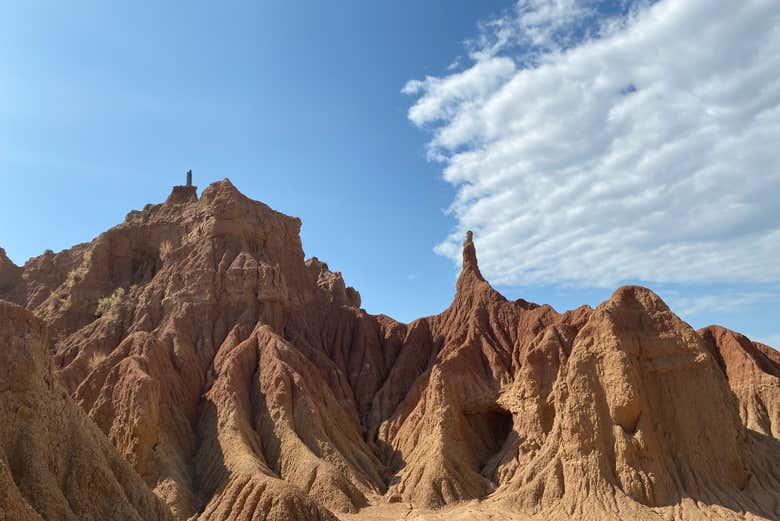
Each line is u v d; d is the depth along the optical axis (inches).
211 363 3440.0
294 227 4576.8
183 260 3934.5
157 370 3036.4
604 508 2352.4
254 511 2210.9
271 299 3814.0
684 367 2642.7
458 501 2716.5
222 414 2950.3
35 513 1334.9
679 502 2335.1
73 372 3189.0
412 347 4121.6
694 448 2491.4
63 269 4338.1
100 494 1641.2
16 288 4325.8
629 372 2588.6
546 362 3189.0
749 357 3627.0
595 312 2842.0
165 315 3676.2
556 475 2568.9
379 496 2748.5
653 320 2795.3
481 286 4291.3
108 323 3644.2
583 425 2586.1
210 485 2623.0
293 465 2738.7
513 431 3137.3
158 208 4436.5
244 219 4153.5
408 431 3339.1
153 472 2566.4
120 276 4121.6
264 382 3166.8
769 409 3339.1
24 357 1657.2
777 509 2290.8
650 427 2517.2
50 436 1633.9
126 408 2682.1
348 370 4069.9
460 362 3597.4
